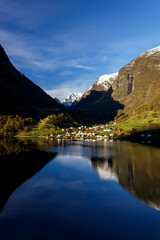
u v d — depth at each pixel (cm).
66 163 5459
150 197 2920
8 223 2169
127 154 7262
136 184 3528
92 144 11612
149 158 6353
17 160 5803
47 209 2498
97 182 3647
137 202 2744
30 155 6825
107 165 5212
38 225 2133
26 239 1894
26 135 19388
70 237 1922
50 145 10788
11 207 2553
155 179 3859
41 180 3753
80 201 2762
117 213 2412
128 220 2247
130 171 4509
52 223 2162
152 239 1888
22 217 2300
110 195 2995
